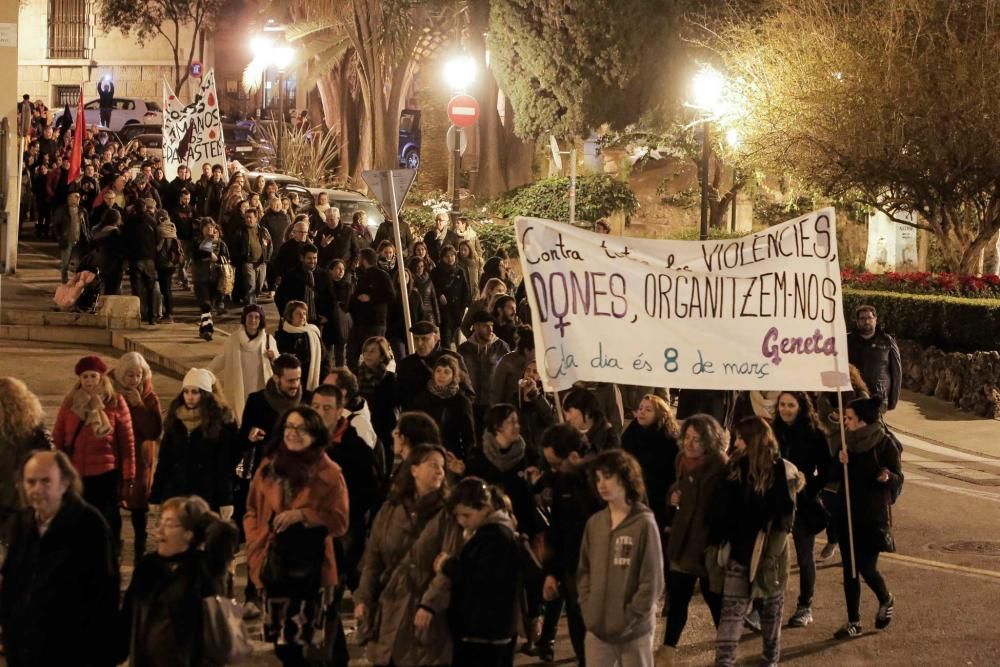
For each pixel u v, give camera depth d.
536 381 10.82
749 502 8.50
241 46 61.56
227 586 8.70
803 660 9.52
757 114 26.86
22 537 6.64
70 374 18.94
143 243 21.22
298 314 13.12
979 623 10.48
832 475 10.29
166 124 28.64
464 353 13.05
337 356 17.77
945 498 15.38
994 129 24.39
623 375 10.27
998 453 18.36
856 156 25.45
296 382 10.09
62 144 34.19
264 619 7.68
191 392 9.94
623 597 7.39
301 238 18.03
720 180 36.97
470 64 37.19
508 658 7.23
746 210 36.72
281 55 41.28
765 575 8.64
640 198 38.22
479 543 7.10
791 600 11.12
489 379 12.99
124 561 11.17
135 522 10.45
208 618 6.44
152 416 10.33
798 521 10.27
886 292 24.48
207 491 9.96
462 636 7.15
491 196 39.69
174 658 6.41
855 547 10.17
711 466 8.66
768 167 27.39
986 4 24.47
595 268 10.29
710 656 9.55
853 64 25.55
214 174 25.64
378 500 9.05
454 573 7.13
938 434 19.41
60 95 62.59
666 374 10.28
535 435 10.73
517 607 7.23
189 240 25.16
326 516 7.64
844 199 28.11
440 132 42.22
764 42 27.94
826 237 10.30
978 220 26.22
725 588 8.58
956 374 21.17
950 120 24.61
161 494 9.94
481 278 19.81
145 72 61.84
